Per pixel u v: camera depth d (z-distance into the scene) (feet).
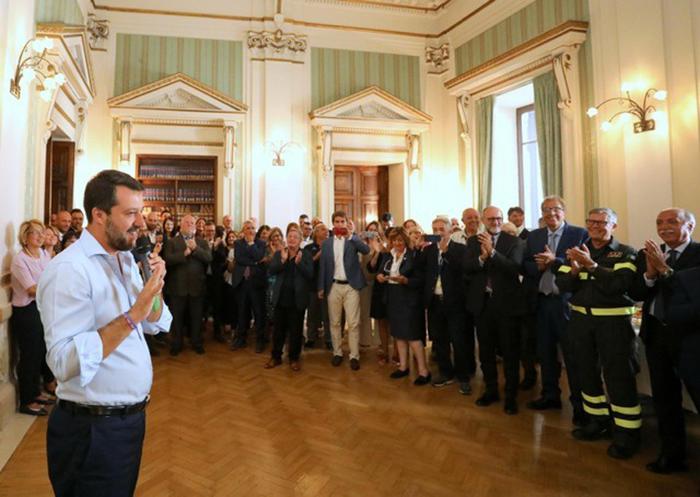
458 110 25.48
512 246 10.82
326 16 25.61
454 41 26.12
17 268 10.57
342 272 14.49
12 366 10.90
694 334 7.40
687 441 9.06
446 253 12.21
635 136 16.10
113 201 4.17
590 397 9.09
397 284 12.96
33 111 13.02
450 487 7.40
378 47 26.43
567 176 18.94
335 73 25.70
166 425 9.82
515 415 10.40
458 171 25.79
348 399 11.46
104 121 22.79
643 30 15.80
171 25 23.88
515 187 24.14
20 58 11.50
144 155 23.58
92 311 4.01
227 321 18.54
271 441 9.09
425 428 9.70
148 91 22.67
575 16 18.94
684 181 14.70
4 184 10.68
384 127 25.58
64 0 17.06
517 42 21.99
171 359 15.15
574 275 9.04
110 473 4.05
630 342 8.54
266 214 24.11
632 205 16.17
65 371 3.64
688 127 14.58
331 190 24.95
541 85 20.12
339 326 14.67
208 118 23.72
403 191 26.32
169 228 18.54
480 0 24.02
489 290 11.27
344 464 8.18
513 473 7.84
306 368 14.20
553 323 10.66
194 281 15.81
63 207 18.08
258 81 24.66
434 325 12.86
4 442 9.02
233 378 13.14
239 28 24.64
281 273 14.21
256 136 24.53
